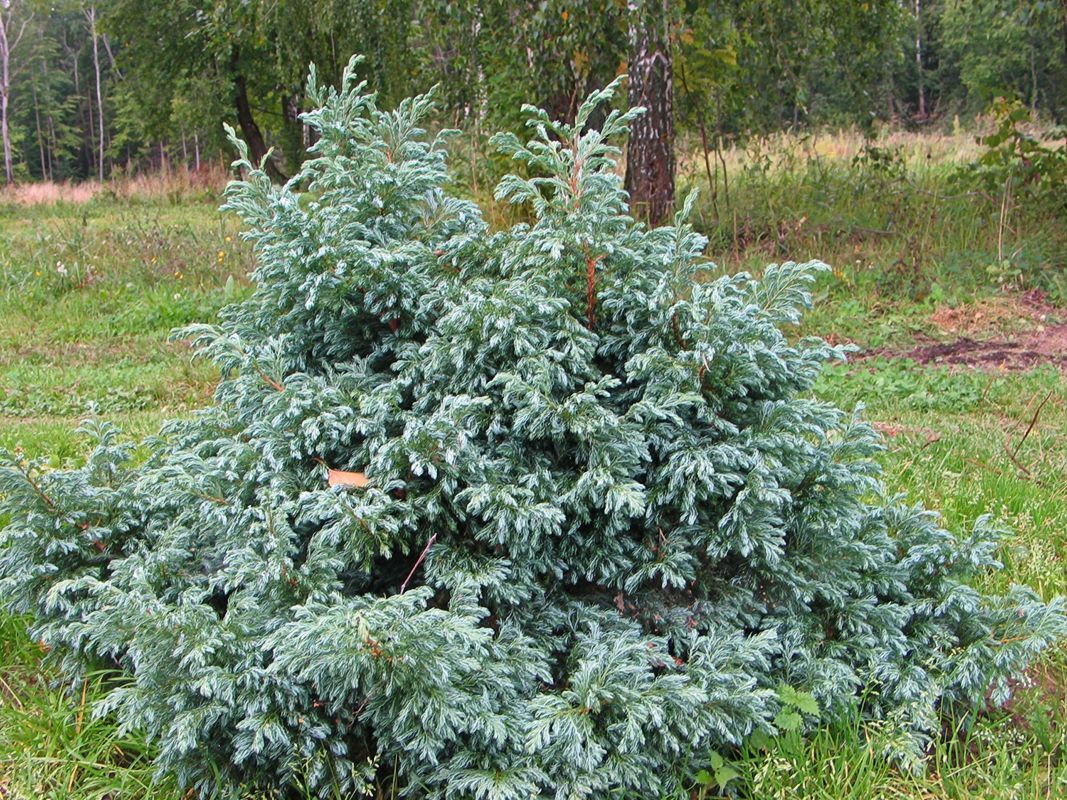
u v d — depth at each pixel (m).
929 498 4.51
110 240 12.64
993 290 9.39
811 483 2.95
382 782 2.58
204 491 2.74
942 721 2.94
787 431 2.85
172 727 2.32
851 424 3.12
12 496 2.98
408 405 2.94
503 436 2.81
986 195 10.74
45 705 2.91
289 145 24.27
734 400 2.93
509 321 2.63
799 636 2.85
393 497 2.70
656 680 2.48
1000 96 11.12
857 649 2.87
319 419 2.69
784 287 3.03
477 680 2.44
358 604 2.39
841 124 15.58
